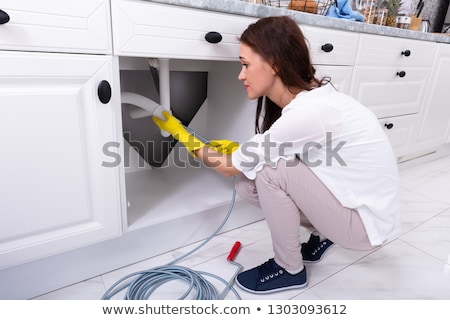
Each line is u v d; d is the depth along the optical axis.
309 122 0.69
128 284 0.95
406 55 1.50
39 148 0.71
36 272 0.86
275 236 0.91
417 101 1.76
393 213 0.82
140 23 0.75
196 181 1.35
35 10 0.62
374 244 0.80
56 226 0.79
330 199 0.81
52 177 0.75
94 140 0.78
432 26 2.46
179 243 1.13
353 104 0.78
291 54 0.73
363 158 0.76
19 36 0.62
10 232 0.73
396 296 0.95
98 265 0.97
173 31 0.80
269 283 0.94
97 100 0.75
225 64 1.31
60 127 0.72
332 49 1.16
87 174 0.80
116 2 0.71
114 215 0.88
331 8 1.35
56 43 0.66
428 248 1.19
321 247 1.08
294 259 0.92
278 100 0.84
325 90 0.76
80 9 0.66
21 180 0.71
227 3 0.86
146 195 1.20
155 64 1.06
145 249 1.05
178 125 0.96
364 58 1.33
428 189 1.73
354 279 1.02
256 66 0.76
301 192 0.83
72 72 0.69
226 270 1.04
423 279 1.02
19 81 0.65
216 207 1.17
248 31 0.77
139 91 1.25
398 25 1.80
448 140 2.20
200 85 1.43
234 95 1.30
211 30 0.87
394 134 1.71
